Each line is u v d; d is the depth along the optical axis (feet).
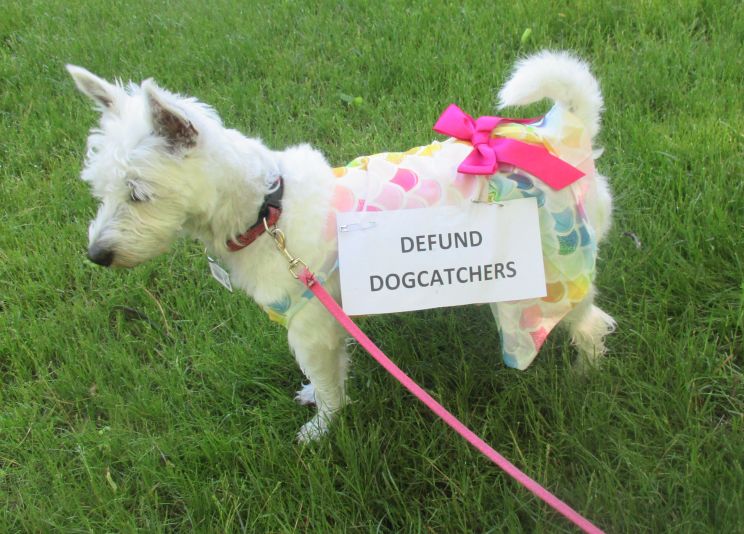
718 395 2.77
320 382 2.75
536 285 2.39
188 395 3.12
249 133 4.55
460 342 3.13
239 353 3.20
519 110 4.30
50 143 4.73
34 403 3.15
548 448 2.58
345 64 5.18
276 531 2.59
